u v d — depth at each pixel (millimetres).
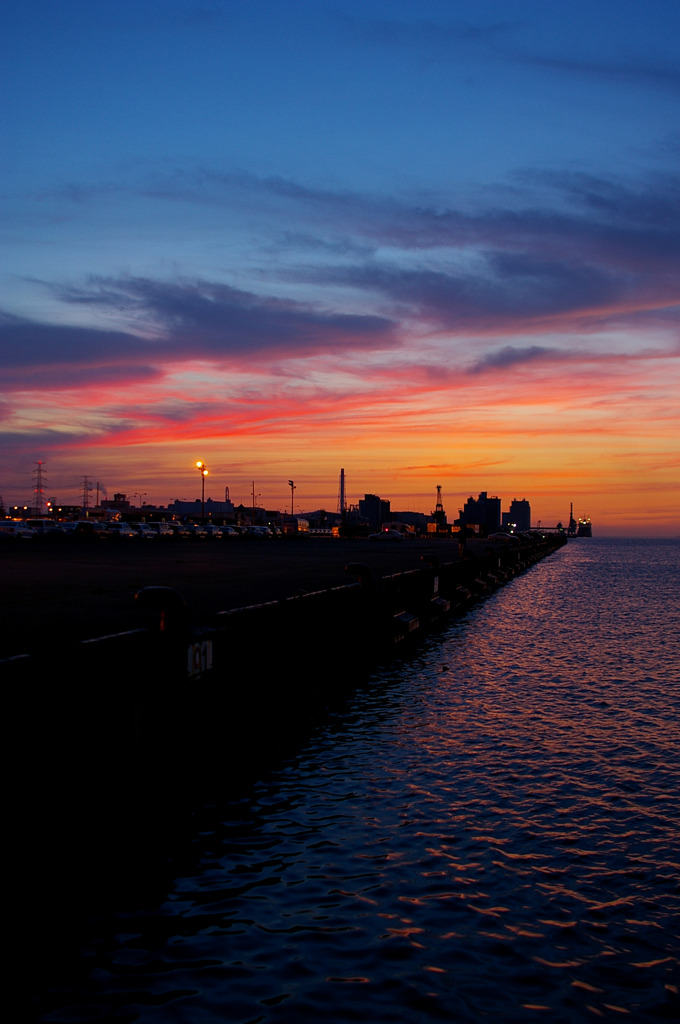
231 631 11836
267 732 13500
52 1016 5457
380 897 7312
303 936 6562
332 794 10523
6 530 85875
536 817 9562
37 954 6301
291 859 8234
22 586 25219
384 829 9133
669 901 7340
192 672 10312
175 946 6395
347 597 19266
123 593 22578
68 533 93125
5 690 6508
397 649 23797
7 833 6461
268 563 42812
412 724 14711
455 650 24344
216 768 11133
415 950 6363
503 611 36812
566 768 11719
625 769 11680
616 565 94750
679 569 84250
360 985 5859
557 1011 5598
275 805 10062
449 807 9945
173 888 7496
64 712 7398
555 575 71062
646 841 8812
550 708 15992
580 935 6668
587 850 8531
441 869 7977
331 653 17797
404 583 25359
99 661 8031
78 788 7598
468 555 45250
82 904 7191
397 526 168500
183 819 9531
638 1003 5719
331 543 105375
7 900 6438
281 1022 5410
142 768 8914
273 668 13938
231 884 7609
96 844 7914
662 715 15305
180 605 10039
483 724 14633
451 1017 5496
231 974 5988
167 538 99375
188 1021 5410
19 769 6676
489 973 6055
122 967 6086
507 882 7688
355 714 15641
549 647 24938
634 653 23641
